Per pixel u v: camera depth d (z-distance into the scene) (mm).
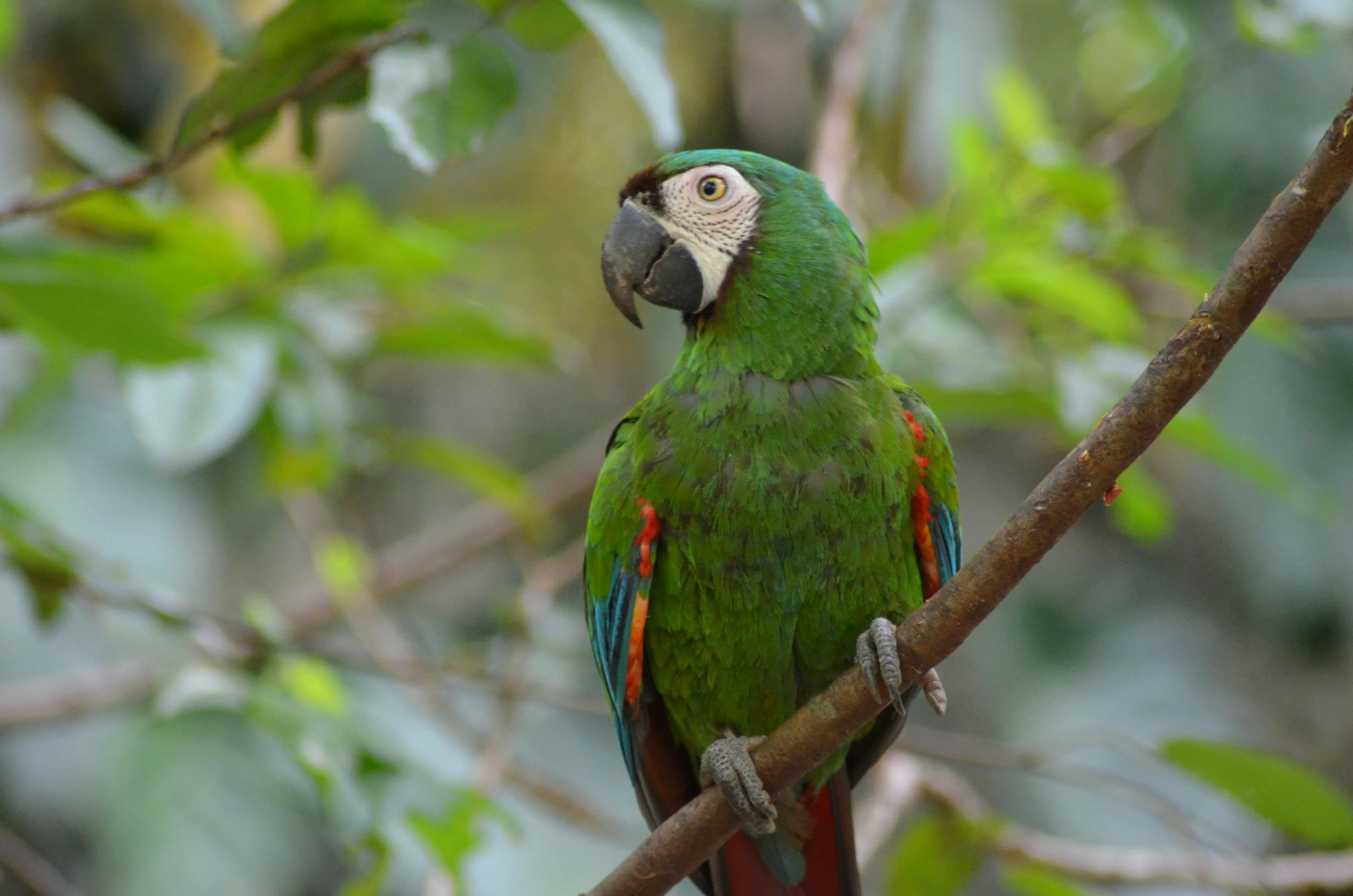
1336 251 11773
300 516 9195
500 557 12742
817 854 5527
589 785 11930
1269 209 3467
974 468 13094
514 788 8516
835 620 5164
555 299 11070
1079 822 11961
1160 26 8773
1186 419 6723
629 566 5203
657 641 5336
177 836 10766
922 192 10305
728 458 5043
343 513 11898
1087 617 13289
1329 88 11109
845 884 5523
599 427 13125
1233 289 3500
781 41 11047
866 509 5055
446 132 4594
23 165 10195
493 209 11031
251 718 5879
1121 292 7688
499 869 10773
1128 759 12219
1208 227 11188
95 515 10930
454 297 7359
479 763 7566
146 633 6414
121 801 10828
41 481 10703
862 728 5070
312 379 7246
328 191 11086
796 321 5168
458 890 5836
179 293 6730
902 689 4262
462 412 13148
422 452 8086
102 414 11352
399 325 7363
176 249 6781
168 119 11578
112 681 8609
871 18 8164
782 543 5031
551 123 10844
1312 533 11898
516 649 7848
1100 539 13789
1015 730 12438
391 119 4566
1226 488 12180
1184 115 11164
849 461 5035
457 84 4617
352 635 10461
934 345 7367
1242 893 6742
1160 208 11344
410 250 6809
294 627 9383
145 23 11719
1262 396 11570
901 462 5145
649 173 5516
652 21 4578
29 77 11523
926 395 7164
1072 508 3809
